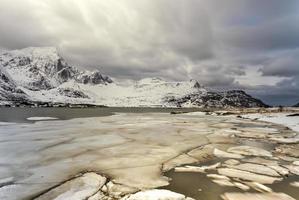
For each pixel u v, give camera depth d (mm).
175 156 16719
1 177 12266
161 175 12719
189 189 10930
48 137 24203
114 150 18359
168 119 51500
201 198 10039
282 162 15555
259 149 19219
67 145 20172
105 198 9734
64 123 39812
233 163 15203
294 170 13820
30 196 9992
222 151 18438
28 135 25469
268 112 69750
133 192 10445
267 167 14367
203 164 14930
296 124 38156
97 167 13961
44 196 9977
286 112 68000
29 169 13570
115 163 14797
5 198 9805
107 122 42344
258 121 46125
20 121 43594
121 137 24516
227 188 11086
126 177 12320
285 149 19406
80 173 12906
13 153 17297
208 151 18406
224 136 25766
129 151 18062
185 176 12625
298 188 11219
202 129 31922
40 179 11969
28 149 18594
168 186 11234
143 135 26000
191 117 60438
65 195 10039
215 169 13922
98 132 28094
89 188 10836
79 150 18297
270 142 22656
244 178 12438
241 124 39750
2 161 15203
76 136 24922
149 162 15125
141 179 12070
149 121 45156
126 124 38438
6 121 43438
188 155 17062
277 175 12953
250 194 10484
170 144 20969
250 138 24703
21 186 11070
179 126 35625
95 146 19797
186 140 23047
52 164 14531
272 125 38188
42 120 46406
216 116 65375
